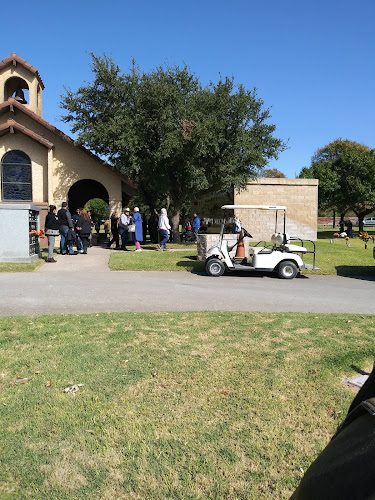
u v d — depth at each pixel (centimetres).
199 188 2225
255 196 2747
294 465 274
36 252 1400
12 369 418
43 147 2100
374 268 1378
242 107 2080
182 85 2122
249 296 848
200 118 2012
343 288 998
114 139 1998
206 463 275
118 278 1041
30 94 2186
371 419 95
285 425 320
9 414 331
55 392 369
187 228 2481
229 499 246
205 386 383
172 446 293
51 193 2084
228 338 521
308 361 445
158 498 246
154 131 2062
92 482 257
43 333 531
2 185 2073
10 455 280
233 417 331
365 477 81
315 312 702
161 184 2086
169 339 513
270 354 464
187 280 1063
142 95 2053
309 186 2762
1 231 1264
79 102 2112
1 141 2062
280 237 1182
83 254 1579
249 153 2069
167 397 362
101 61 2044
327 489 90
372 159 4103
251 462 277
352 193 3994
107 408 343
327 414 336
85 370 417
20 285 891
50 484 254
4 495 243
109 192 2175
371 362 446
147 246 1980
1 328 551
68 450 287
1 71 2162
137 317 620
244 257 1227
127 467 271
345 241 2606
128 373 411
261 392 371
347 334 547
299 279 1156
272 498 246
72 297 782
